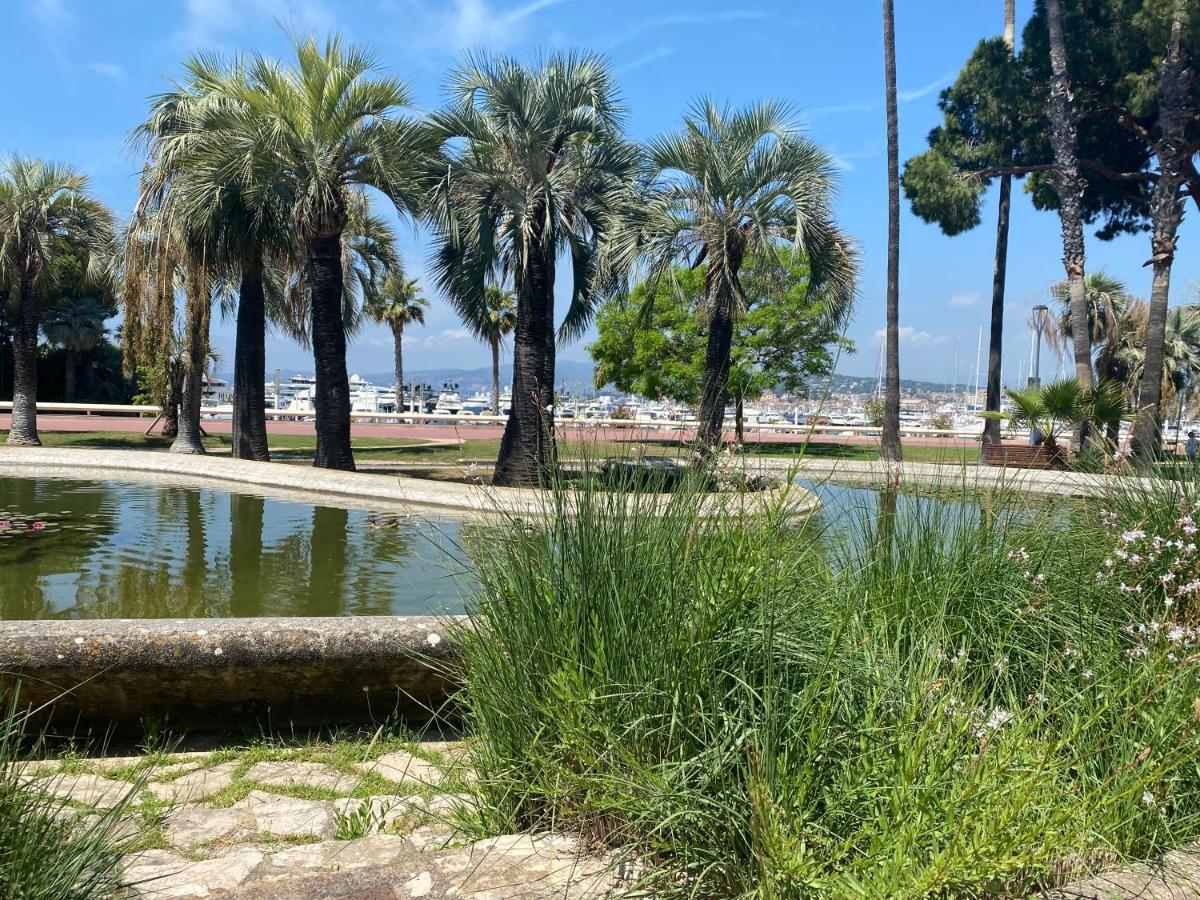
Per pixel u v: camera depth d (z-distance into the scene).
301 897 1.75
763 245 12.66
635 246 12.77
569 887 1.78
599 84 12.74
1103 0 19.88
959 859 1.52
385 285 19.23
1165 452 3.41
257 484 11.59
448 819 2.33
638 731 1.94
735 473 2.40
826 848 1.67
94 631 2.90
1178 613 2.54
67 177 20.30
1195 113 19.34
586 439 2.54
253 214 14.44
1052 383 13.55
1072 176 18.64
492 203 12.85
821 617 2.34
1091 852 1.86
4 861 1.62
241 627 3.04
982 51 21.88
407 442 23.20
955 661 2.13
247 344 15.87
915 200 23.91
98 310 36.09
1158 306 18.16
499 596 2.45
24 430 19.88
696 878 1.74
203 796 2.56
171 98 16.22
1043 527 3.11
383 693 3.17
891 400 19.23
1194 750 1.86
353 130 13.64
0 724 2.12
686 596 2.12
